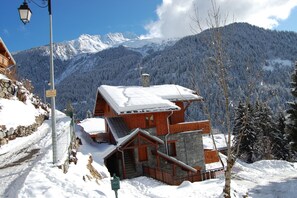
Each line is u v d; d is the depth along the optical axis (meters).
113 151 24.25
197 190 18.19
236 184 22.47
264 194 21.17
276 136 44.72
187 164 28.39
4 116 22.00
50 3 13.18
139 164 25.92
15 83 29.91
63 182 11.51
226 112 12.48
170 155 28.19
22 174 12.46
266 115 43.75
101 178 18.17
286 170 31.97
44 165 12.97
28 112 26.92
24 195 9.87
